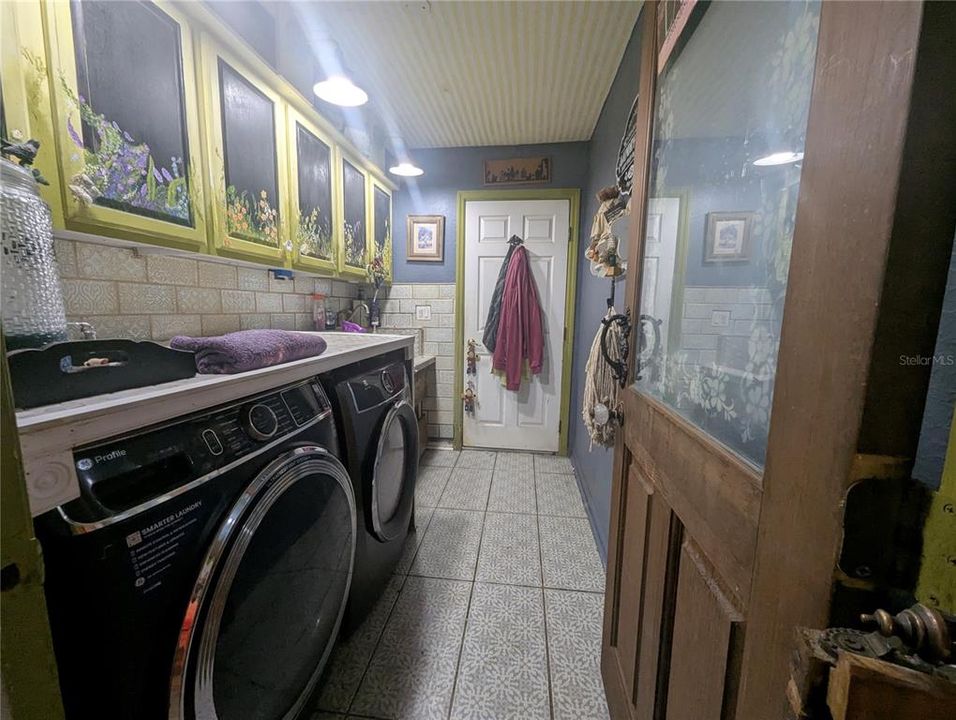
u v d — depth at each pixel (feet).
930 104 0.85
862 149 0.97
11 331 2.01
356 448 4.04
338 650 4.18
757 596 1.37
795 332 1.22
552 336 9.67
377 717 3.52
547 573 5.50
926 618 0.82
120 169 3.03
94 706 1.75
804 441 1.15
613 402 4.00
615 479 3.63
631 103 5.28
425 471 8.90
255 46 5.15
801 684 0.96
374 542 4.56
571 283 9.37
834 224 1.06
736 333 1.94
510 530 6.56
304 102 5.34
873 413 0.93
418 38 5.54
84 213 2.80
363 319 9.29
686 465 2.14
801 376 1.18
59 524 1.61
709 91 2.31
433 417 10.37
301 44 5.54
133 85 3.11
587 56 5.85
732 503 1.64
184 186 3.66
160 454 2.00
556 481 8.47
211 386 2.35
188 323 4.70
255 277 5.89
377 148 8.43
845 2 1.05
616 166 5.99
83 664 1.72
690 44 2.56
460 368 10.03
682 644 2.14
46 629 1.04
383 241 9.02
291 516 2.84
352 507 3.75
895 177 0.88
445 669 4.00
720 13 2.19
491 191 9.44
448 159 9.53
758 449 1.66
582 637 4.44
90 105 2.79
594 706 3.67
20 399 1.62
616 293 5.72
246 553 2.37
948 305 0.91
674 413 2.49
